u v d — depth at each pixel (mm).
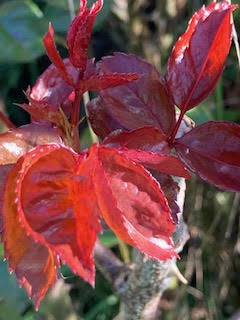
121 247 399
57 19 425
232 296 520
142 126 168
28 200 128
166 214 134
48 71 190
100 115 182
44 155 132
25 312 380
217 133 170
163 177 166
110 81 157
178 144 170
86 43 156
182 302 486
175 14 504
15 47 414
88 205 126
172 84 174
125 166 137
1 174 149
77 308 495
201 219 508
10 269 133
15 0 422
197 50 171
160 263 228
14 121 539
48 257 134
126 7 495
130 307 262
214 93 487
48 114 164
